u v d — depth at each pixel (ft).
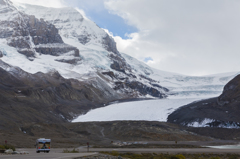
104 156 113.29
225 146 297.74
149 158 158.71
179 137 393.09
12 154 123.75
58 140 319.88
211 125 459.73
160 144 296.10
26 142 271.49
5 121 381.81
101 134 435.53
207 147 276.62
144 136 399.65
